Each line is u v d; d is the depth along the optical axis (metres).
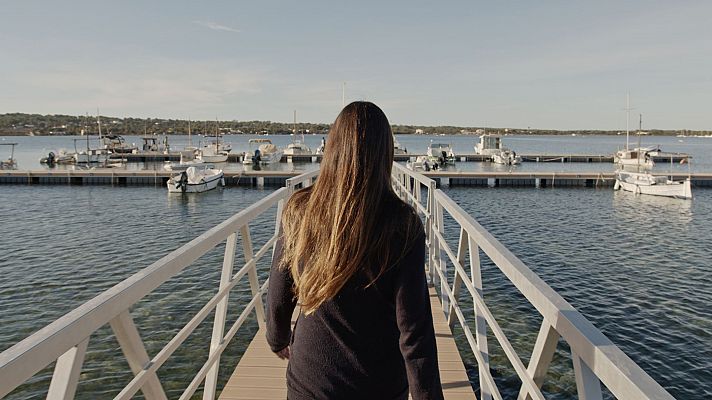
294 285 1.29
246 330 9.95
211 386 2.84
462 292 12.27
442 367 3.65
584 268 15.23
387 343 1.21
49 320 10.97
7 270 14.87
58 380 1.23
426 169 48.03
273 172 41.09
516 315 10.88
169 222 23.86
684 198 32.56
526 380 1.58
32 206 28.91
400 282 1.16
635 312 11.58
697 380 8.71
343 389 1.21
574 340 1.20
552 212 26.64
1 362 0.96
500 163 60.12
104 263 15.77
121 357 8.85
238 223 2.85
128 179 40.56
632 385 0.92
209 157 61.47
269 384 3.38
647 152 66.19
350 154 1.18
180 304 11.36
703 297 12.58
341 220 1.14
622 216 25.48
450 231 19.73
